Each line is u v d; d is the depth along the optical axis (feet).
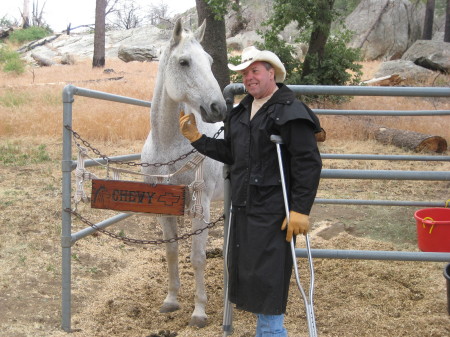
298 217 8.75
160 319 13.26
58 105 47.75
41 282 14.84
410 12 108.37
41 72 79.05
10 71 75.56
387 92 10.73
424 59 71.67
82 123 38.50
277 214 9.11
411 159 18.85
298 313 13.47
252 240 9.10
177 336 12.10
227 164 10.96
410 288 15.30
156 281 15.80
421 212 17.30
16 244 17.40
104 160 13.51
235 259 9.51
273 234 9.07
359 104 48.37
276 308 8.95
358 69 52.54
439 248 15.72
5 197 22.88
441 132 41.24
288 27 109.50
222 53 44.73
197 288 12.92
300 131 8.81
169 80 11.65
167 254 13.53
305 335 12.09
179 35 11.64
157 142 12.63
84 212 21.33
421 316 13.24
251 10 115.55
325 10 48.21
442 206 18.70
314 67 50.75
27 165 29.84
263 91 9.35
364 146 36.50
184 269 16.90
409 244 19.44
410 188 27.09
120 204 11.71
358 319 13.02
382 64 69.41
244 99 9.74
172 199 11.49
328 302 14.21
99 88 54.54
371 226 21.13
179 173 12.45
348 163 32.37
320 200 18.01
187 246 19.19
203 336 12.00
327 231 20.22
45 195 23.52
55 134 38.81
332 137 38.60
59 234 18.66
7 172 27.94
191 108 12.73
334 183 27.84
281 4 48.19
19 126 39.50
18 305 13.35
